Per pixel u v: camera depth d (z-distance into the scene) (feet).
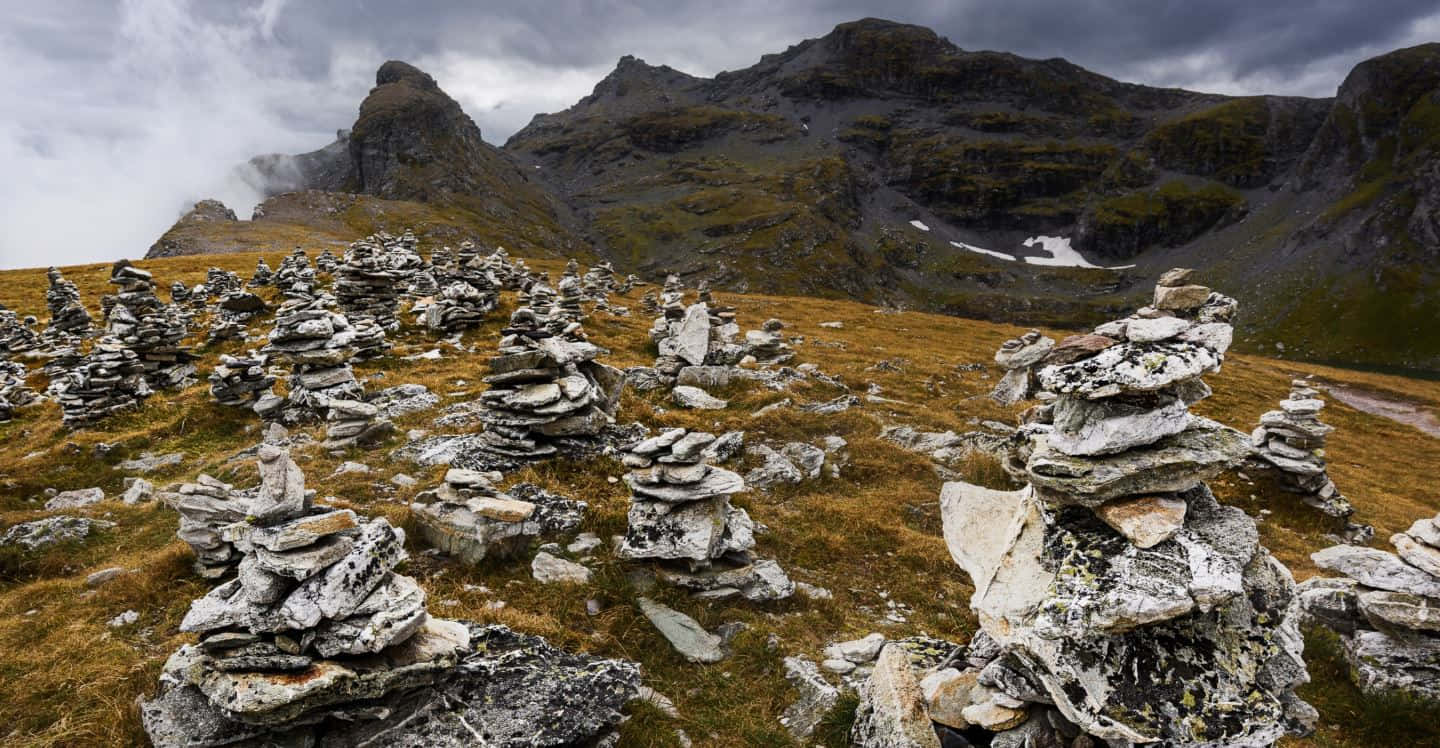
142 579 39.14
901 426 84.02
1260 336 652.48
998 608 27.53
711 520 42.29
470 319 123.54
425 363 98.99
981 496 33.14
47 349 131.13
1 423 88.53
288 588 26.63
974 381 128.26
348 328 98.89
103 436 72.49
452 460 57.26
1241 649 24.59
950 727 29.17
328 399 73.15
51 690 30.01
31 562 44.37
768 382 96.68
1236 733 22.68
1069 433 27.25
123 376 83.76
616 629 37.27
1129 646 24.27
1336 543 71.36
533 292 141.49
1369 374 269.03
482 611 35.96
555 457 57.47
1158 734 22.63
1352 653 42.22
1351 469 119.65
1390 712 37.22
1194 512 27.30
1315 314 651.25
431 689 27.68
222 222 543.80
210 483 41.96
